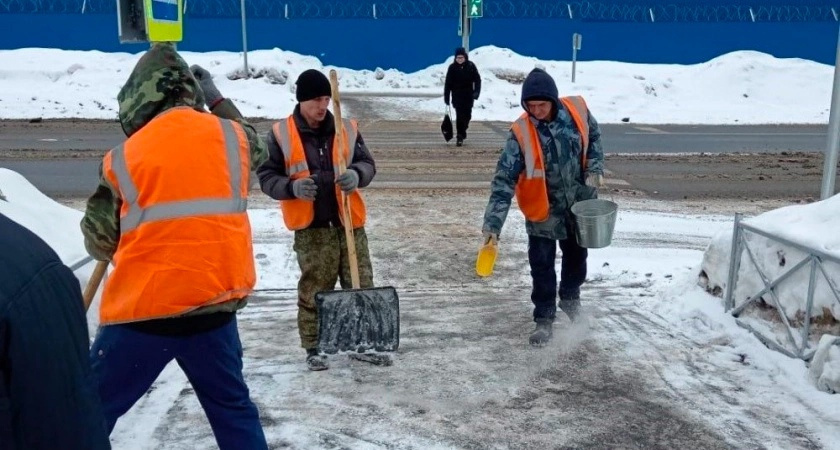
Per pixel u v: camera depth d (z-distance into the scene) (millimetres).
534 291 4621
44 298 1411
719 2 23234
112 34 21797
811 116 19984
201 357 2682
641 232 7379
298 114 4031
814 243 4004
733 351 4410
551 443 3445
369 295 3885
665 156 12648
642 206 8648
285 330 4867
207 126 2703
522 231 7410
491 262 4344
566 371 4215
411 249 6746
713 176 10750
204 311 2611
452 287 5762
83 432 1475
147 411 3691
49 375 1393
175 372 4145
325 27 22172
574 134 4367
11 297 1349
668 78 22469
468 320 5043
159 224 2545
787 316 4227
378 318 3900
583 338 4676
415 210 8266
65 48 21766
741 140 15211
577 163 4414
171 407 3740
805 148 14086
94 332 4184
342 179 3857
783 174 10992
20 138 13703
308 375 4160
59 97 18500
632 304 5340
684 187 9898
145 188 2543
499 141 14125
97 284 2963
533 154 4344
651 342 4605
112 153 2596
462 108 13156
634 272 6047
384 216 7973
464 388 4008
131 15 3975
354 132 4145
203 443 3410
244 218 2758
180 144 2605
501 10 22781
